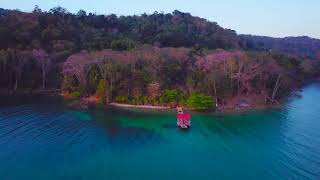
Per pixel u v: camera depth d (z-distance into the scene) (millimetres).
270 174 73938
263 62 152000
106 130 103438
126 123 111938
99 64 147875
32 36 195125
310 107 141625
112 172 73250
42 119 114000
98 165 76750
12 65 160375
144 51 160375
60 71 173000
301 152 87312
